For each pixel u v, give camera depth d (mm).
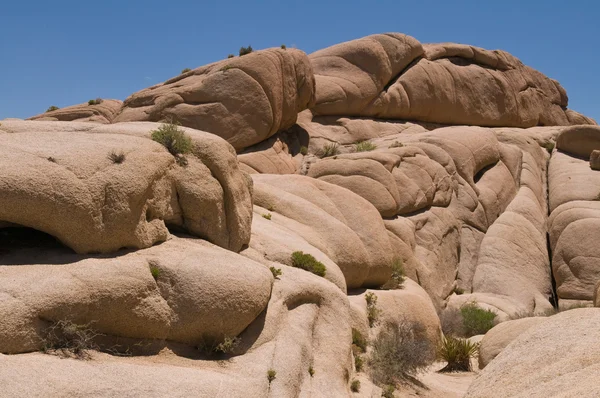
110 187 12266
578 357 6312
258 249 16938
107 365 10141
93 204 11898
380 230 23391
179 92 31438
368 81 39938
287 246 17688
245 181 16797
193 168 14781
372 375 17094
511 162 37812
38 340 10180
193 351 12375
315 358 14672
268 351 13125
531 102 48969
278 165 32219
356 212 23328
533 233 34094
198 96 31438
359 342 18312
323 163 30438
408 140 36094
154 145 13938
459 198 33969
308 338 14594
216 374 11211
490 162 37031
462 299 29922
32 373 9266
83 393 9352
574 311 7727
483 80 45656
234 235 15531
